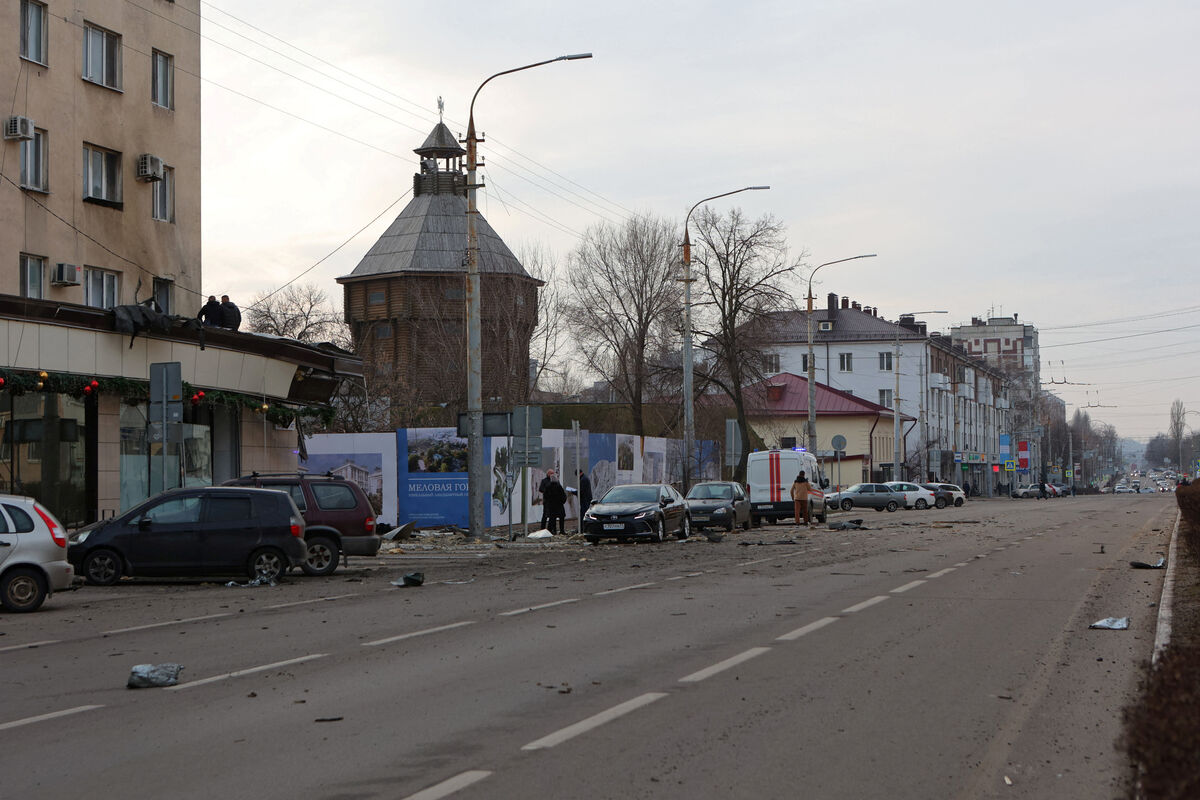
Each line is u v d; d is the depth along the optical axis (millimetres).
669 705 8602
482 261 75812
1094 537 32188
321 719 8242
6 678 10344
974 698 8836
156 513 19641
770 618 13852
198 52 33438
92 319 25141
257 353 30719
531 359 65438
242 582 20141
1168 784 4137
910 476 93688
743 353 57312
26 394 24203
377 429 51219
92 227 29234
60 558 16203
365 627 13570
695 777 6531
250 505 19766
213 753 7262
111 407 26547
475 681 9758
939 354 112375
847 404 88625
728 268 56469
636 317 59812
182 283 32438
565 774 6605
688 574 20469
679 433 61625
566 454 39750
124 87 30469
